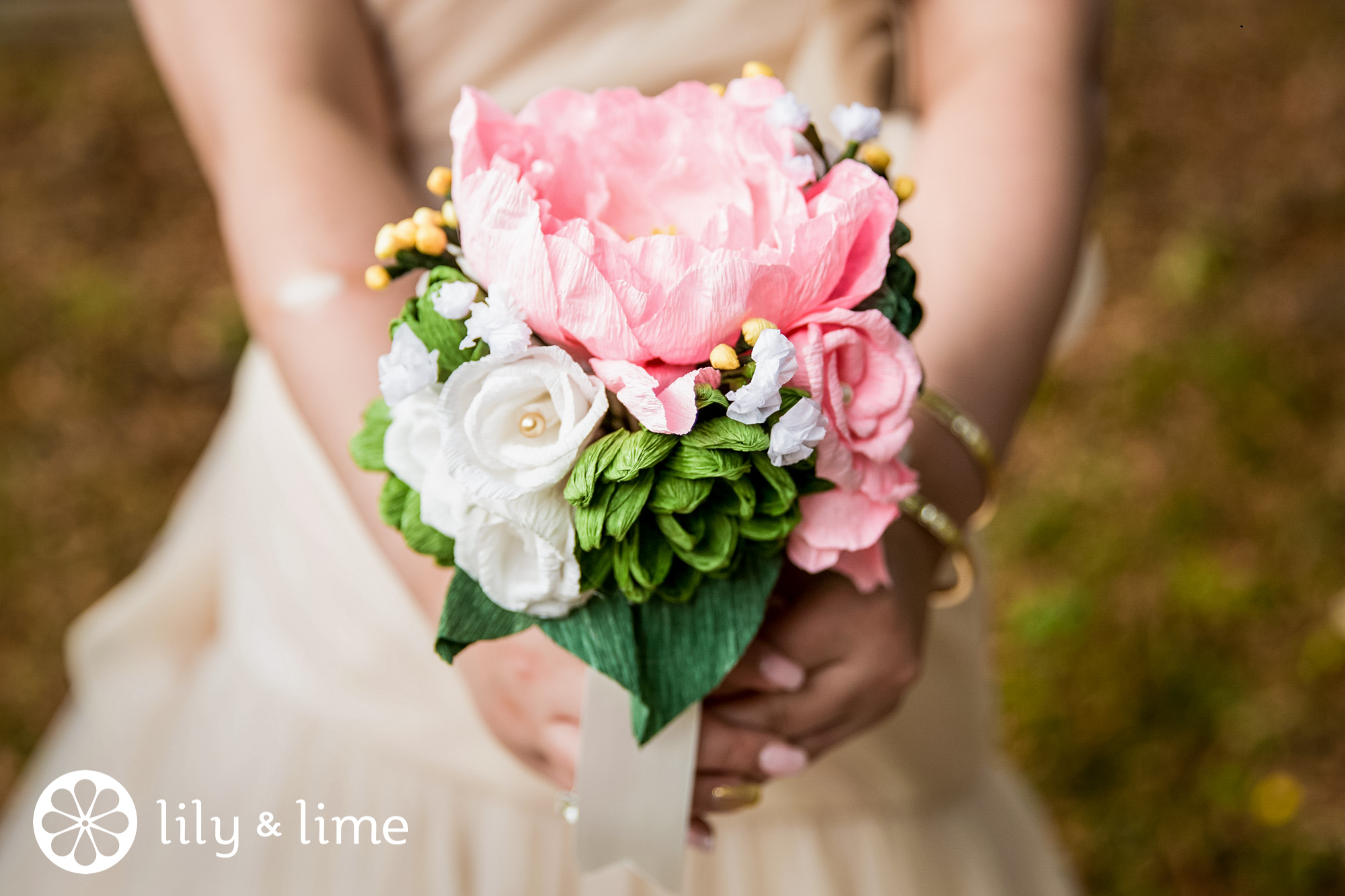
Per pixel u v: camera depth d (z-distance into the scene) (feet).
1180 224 6.82
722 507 1.83
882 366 1.81
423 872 2.53
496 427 1.74
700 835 2.20
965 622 2.73
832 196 1.79
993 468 2.20
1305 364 5.93
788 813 2.62
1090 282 3.06
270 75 2.26
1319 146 7.20
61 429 5.99
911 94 2.61
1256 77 7.66
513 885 2.53
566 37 2.45
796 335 1.77
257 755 2.65
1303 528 5.25
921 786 2.69
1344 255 6.50
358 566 2.57
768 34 2.48
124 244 6.99
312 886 2.52
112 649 3.10
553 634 1.89
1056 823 4.44
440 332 1.81
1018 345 2.24
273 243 2.19
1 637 5.14
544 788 2.53
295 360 2.17
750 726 2.10
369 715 2.58
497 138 1.84
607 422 1.82
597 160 1.86
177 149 7.55
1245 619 4.96
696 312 1.70
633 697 1.92
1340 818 4.35
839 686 2.09
